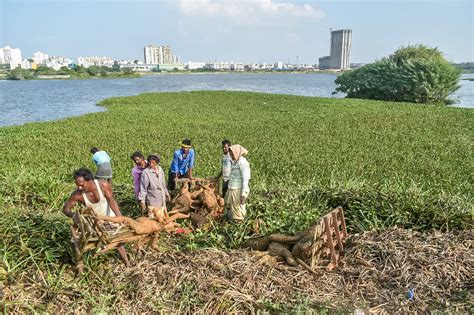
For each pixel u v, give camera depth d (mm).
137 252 6141
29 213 7258
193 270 5539
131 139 19516
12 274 5402
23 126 24328
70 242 6121
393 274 5559
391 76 49750
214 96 48656
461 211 7551
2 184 9469
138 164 7562
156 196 7242
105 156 7141
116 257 6012
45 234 6465
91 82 113250
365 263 5828
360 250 6180
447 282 5359
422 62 48219
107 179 7121
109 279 5461
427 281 5355
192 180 8094
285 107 36469
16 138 19734
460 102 51781
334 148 16578
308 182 10695
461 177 11734
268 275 5484
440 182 11086
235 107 36781
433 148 16484
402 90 48688
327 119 26812
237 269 5566
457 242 6422
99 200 5762
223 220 7691
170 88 83688
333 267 5777
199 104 39812
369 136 19859
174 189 8766
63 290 5211
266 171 12711
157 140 19172
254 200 8508
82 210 5477
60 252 6008
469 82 106062
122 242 5750
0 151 16547
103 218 5504
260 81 125562
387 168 12898
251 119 27844
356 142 18047
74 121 26688
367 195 8539
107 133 21516
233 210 7539
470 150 16016
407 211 7797
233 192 7449
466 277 5484
